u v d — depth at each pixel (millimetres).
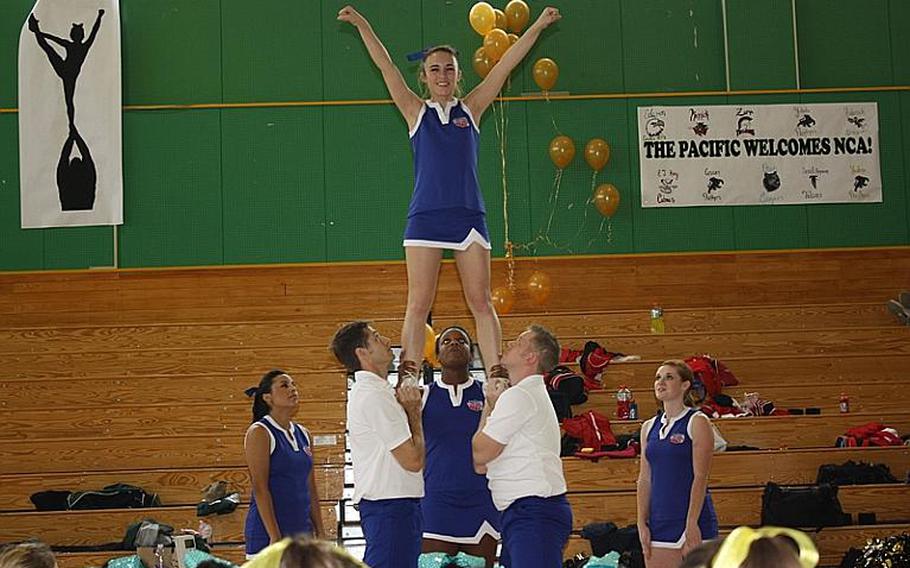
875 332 12648
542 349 5445
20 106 13375
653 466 6719
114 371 12391
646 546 6664
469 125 6047
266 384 6504
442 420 6449
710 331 12883
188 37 13711
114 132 13414
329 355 12414
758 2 13836
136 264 13391
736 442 10930
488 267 5992
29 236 13352
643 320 12875
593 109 13781
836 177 13742
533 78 13633
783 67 13797
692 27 13906
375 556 5266
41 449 11133
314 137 13664
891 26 14008
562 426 10688
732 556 2301
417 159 6035
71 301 13305
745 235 13664
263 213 13531
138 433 11547
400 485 5336
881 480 10172
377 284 13508
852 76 13930
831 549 9531
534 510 5227
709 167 13719
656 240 13641
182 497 10664
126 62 13672
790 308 13008
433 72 6035
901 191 13781
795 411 11562
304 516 6461
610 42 13875
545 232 13609
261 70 13711
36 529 10078
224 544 9883
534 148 13727
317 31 13797
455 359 6504
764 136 13758
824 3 14016
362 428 5375
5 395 11867
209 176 13555
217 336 12578
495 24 13219
